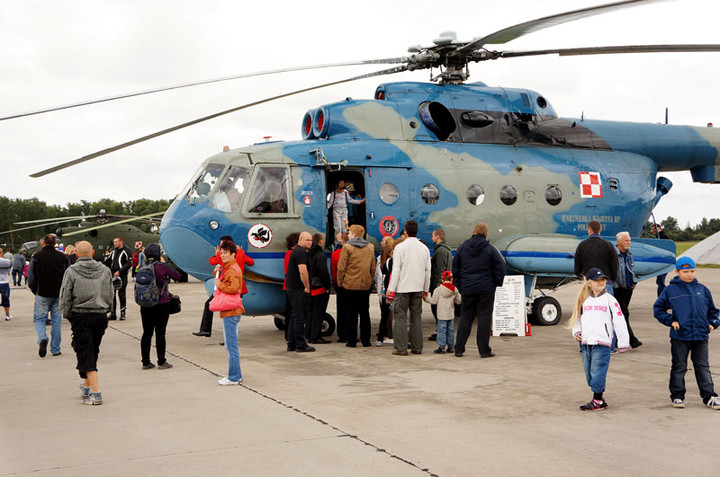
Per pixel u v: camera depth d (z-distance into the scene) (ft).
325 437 17.03
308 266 34.09
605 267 29.89
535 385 23.38
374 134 38.65
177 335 38.63
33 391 23.44
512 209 40.63
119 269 47.42
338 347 33.30
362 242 32.65
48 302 31.73
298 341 31.53
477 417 18.92
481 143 41.39
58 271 31.76
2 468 14.92
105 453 15.96
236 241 34.78
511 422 18.31
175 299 27.66
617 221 43.86
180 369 27.43
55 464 15.15
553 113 45.37
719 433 17.06
